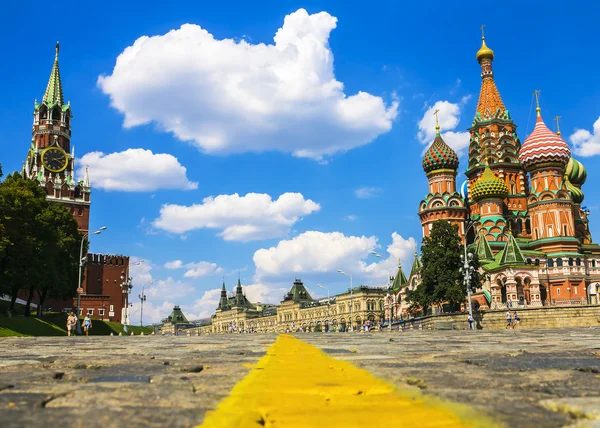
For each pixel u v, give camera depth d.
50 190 149.88
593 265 110.31
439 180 125.81
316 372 8.36
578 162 136.75
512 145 126.06
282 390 6.17
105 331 112.00
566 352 13.20
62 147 158.12
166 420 4.53
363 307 186.12
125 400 5.70
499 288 102.94
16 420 4.55
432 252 84.62
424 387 6.56
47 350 18.09
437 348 15.97
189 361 11.31
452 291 80.75
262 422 4.42
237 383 7.12
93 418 4.64
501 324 75.31
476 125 129.38
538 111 120.25
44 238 79.75
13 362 11.60
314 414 4.63
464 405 5.08
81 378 8.03
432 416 4.48
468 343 19.83
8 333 58.06
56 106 159.12
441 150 125.81
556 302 102.25
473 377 7.55
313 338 31.50
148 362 11.10
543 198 114.44
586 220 132.00
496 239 115.38
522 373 8.11
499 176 123.56
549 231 112.50
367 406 5.04
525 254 107.69
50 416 4.75
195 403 5.48
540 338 25.80
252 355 13.45
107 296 146.62
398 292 130.62
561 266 107.12
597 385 6.66
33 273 74.81
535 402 5.30
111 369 9.49
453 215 121.69
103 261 153.38
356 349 15.84
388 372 8.30
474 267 84.25
